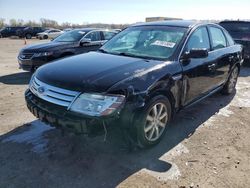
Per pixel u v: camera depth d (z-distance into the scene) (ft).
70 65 12.37
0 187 9.68
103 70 11.52
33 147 12.28
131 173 10.65
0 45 76.59
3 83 24.22
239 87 24.00
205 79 15.94
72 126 10.23
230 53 19.19
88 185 9.91
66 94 10.55
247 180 10.57
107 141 12.83
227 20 36.29
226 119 16.38
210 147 12.91
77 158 11.50
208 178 10.56
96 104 10.11
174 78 12.78
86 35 29.19
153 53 13.91
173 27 15.33
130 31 16.29
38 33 125.39
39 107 11.23
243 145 13.28
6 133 13.58
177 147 12.76
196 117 16.51
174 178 10.46
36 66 26.63
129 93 10.68
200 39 15.75
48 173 10.51
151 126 12.08
